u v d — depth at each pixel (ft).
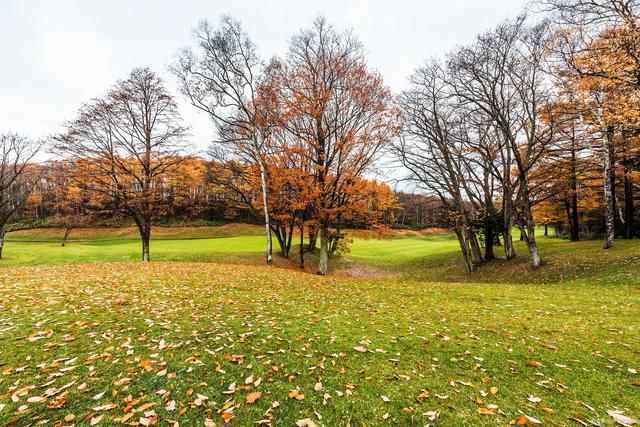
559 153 63.82
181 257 84.38
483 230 82.23
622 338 19.29
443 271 81.82
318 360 15.87
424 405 12.00
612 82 34.06
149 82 69.15
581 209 106.11
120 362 14.80
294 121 61.67
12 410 10.89
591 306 28.12
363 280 51.72
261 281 40.37
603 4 30.94
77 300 24.94
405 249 134.41
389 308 27.89
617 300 30.04
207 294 29.94
